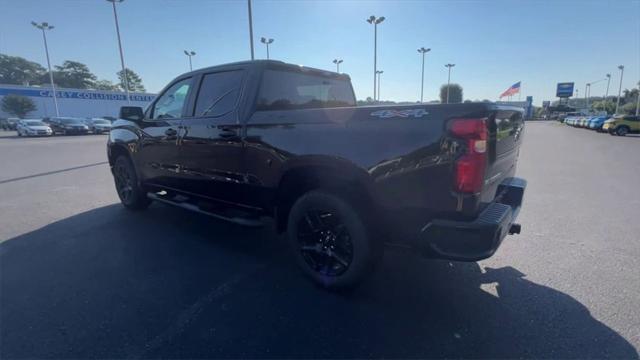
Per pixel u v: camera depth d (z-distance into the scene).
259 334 2.48
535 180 8.08
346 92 4.71
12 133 35.03
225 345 2.36
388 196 2.57
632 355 2.23
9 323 2.60
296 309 2.79
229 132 3.50
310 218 3.14
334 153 2.76
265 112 3.25
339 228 3.00
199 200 4.20
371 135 2.59
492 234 2.30
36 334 2.47
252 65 3.50
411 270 3.44
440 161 2.34
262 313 2.73
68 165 11.01
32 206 5.86
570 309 2.75
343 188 2.93
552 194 6.66
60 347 2.34
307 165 2.96
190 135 3.95
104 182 8.10
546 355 2.24
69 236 4.41
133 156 5.00
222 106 3.67
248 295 3.01
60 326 2.56
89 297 2.96
